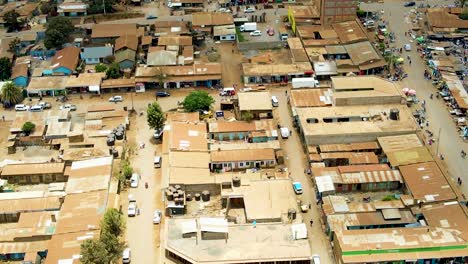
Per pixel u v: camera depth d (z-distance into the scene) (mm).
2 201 140625
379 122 166125
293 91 182250
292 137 168125
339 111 171375
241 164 154625
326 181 145375
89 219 133625
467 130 165625
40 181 153000
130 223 137375
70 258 123125
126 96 191625
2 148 166750
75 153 159750
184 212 139875
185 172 147625
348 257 122500
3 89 185875
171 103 186750
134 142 167250
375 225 133000
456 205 136875
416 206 137500
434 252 124125
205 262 121375
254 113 173000
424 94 186375
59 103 188375
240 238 127438
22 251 127750
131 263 126375
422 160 151250
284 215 134000
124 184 149500
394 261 122875
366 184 146625
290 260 122000
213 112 178625
